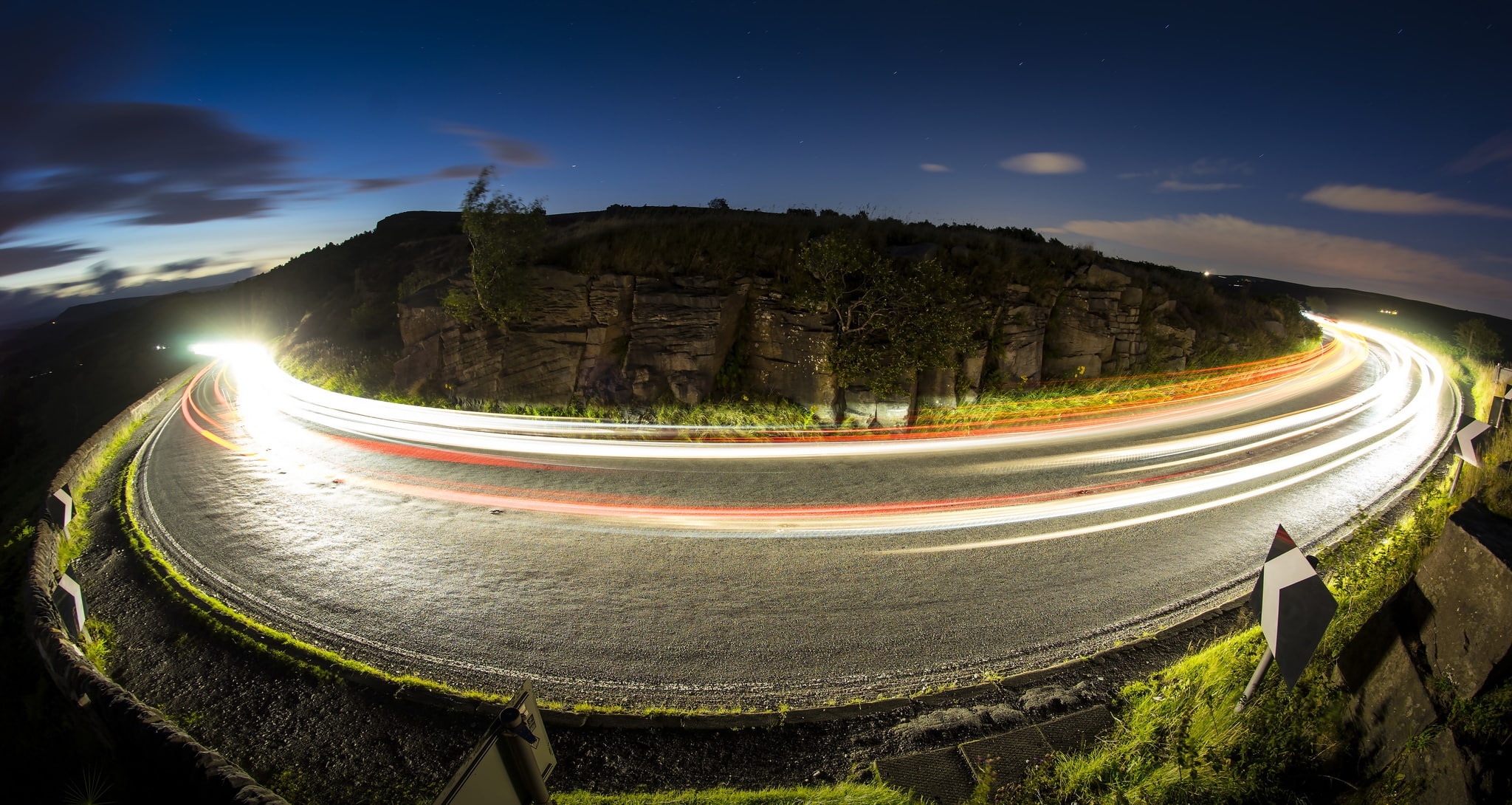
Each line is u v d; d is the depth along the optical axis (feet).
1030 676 23.29
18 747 22.88
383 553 33.71
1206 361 75.15
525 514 38.06
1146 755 17.94
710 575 30.91
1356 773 14.79
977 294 59.82
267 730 21.67
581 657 25.13
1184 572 30.55
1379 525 33.73
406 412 59.47
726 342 58.13
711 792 18.37
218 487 43.80
